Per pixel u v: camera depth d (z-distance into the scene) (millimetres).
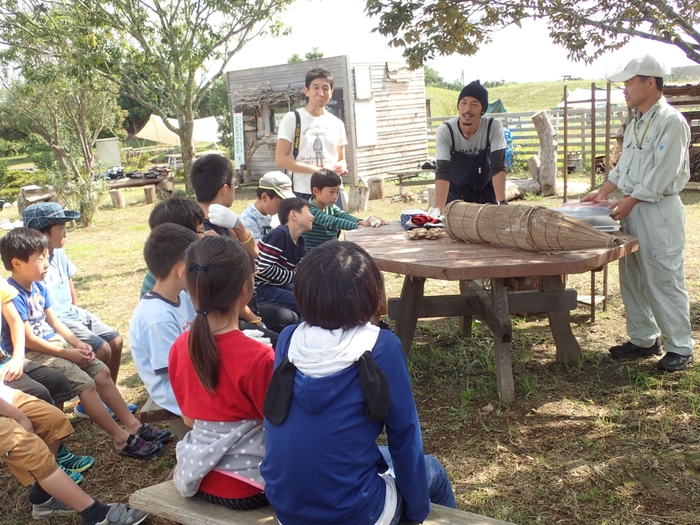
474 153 4574
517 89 42938
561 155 16078
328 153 5328
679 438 3252
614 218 3830
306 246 4797
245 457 2092
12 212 16484
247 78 18266
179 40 14266
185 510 2133
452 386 4070
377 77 17375
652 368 4086
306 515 1785
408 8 4344
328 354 1767
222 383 2039
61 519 2938
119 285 7516
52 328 3512
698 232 7852
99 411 3314
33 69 13727
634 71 3715
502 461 3170
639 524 2627
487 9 4309
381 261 3494
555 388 3924
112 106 18000
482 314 4184
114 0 12961
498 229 3520
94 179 14516
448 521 2020
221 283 1999
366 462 1812
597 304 5371
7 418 2549
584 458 3135
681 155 3654
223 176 3787
